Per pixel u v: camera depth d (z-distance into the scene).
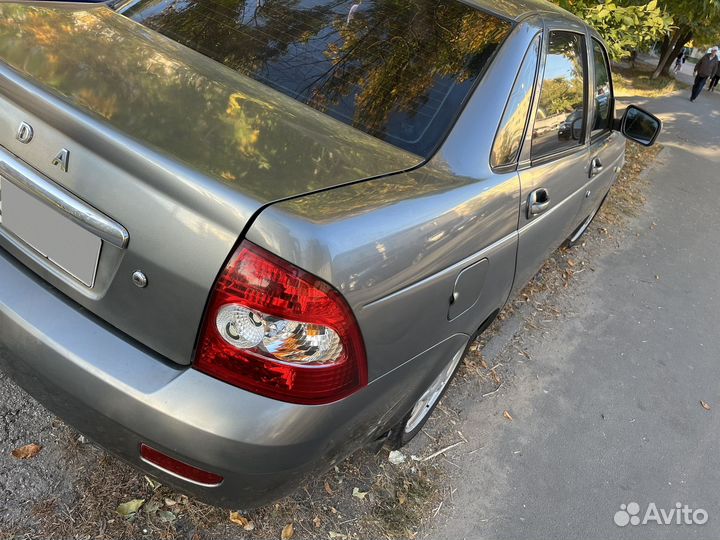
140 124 1.42
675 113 14.10
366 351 1.49
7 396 2.24
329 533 2.12
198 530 1.99
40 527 1.87
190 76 1.76
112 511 1.96
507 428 2.89
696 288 4.97
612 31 5.43
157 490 2.06
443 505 2.39
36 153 1.46
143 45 1.89
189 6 2.19
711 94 23.36
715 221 6.88
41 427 2.16
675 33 20.02
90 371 1.42
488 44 2.20
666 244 5.73
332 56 2.06
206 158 1.38
